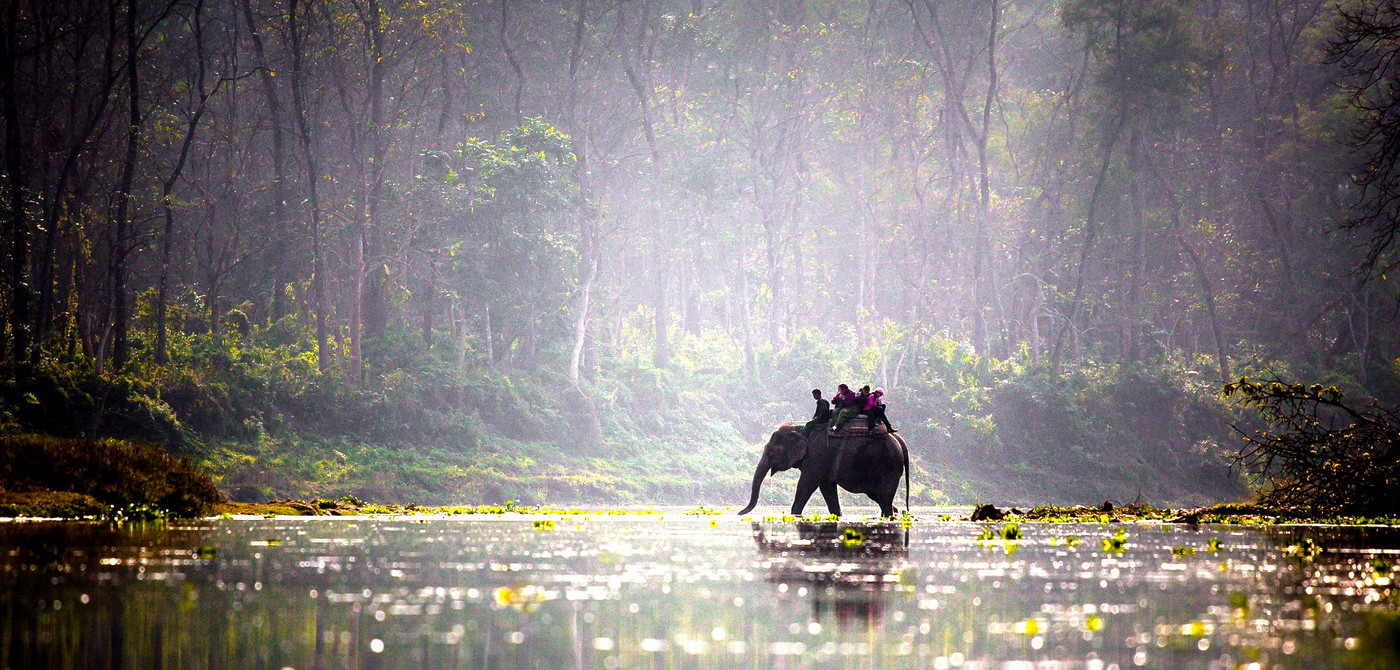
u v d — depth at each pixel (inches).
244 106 2485.2
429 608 276.7
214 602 282.5
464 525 714.2
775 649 220.7
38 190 2096.5
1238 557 470.6
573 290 2293.3
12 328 1706.4
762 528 713.6
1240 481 2519.7
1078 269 2738.7
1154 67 2554.1
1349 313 2731.3
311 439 1887.3
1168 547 536.7
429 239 2160.4
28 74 1942.7
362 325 2263.8
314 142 2268.7
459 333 2219.5
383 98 2390.5
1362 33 1211.2
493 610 274.4
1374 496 930.7
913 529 716.0
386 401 1980.8
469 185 2226.9
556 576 358.6
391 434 1966.0
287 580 336.2
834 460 966.4
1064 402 2551.7
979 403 2544.3
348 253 2245.3
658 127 2677.2
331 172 2357.3
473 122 2491.4
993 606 289.7
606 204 2696.9
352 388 2004.2
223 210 2444.6
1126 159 2743.6
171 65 2166.6
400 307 2356.1
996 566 411.8
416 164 2536.9
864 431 968.9
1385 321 2701.8
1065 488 2433.6
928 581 353.1
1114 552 498.6
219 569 364.5
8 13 1809.8
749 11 2726.4
